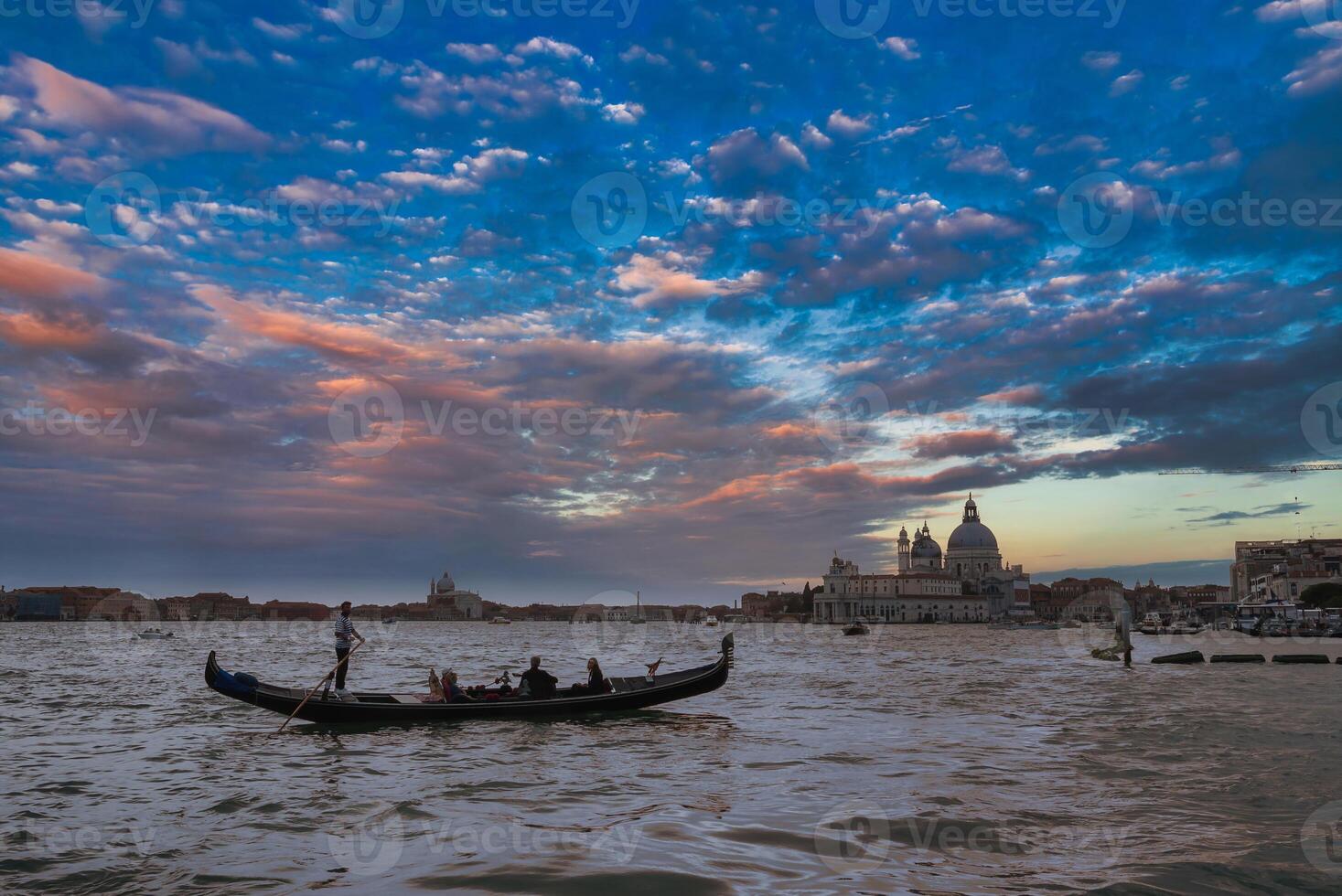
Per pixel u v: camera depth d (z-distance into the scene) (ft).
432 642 330.54
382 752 58.44
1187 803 42.29
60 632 442.09
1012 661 190.90
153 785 47.39
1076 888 29.68
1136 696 99.91
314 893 29.09
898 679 128.98
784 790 45.60
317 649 232.94
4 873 31.65
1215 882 30.35
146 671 136.26
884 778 48.83
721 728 70.64
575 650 241.96
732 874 30.86
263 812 41.01
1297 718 76.64
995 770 51.29
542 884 29.76
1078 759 54.95
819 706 88.07
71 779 49.19
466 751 59.21
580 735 66.54
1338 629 477.77
